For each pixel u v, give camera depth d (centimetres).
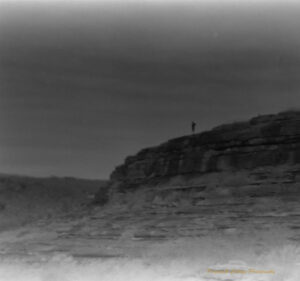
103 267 3947
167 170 6712
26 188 12719
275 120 5591
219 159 5956
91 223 6372
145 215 5916
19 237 6731
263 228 4516
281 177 5172
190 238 4788
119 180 7744
